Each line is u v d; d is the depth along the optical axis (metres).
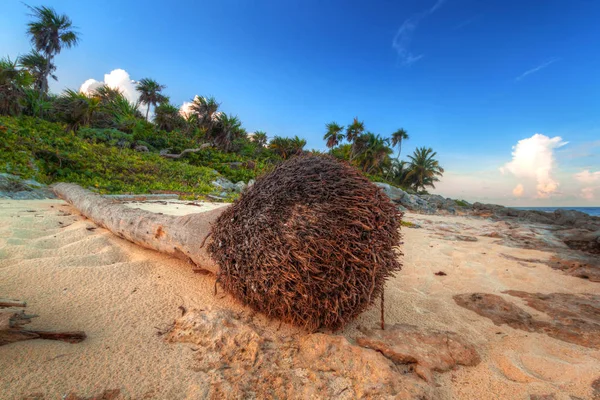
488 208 20.58
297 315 2.27
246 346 2.11
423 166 47.47
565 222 14.43
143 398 1.62
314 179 2.42
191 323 2.29
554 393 1.88
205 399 1.65
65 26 30.20
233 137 29.47
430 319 2.89
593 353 2.41
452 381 2.00
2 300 2.27
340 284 2.12
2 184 8.32
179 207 9.04
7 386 1.57
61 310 2.40
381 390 1.78
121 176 12.93
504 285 4.14
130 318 2.40
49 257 3.36
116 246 3.99
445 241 7.64
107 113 23.62
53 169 11.26
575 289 4.07
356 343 2.34
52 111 20.19
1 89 17.30
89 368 1.79
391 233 2.38
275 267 2.18
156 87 34.06
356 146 39.03
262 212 2.38
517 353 2.37
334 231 2.15
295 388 1.78
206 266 3.13
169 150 22.47
